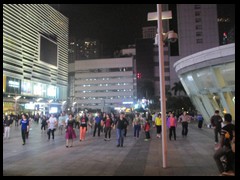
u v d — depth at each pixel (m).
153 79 138.88
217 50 25.86
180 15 130.62
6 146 15.56
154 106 103.62
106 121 18.88
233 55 24.75
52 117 19.53
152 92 134.25
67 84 164.00
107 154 12.26
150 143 16.70
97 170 8.88
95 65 152.00
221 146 7.85
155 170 8.74
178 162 10.05
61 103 135.00
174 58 129.62
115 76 148.62
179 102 89.75
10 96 99.88
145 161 10.40
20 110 100.31
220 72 26.62
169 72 130.88
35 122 49.00
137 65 141.62
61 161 10.55
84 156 11.73
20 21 113.88
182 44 129.25
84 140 18.69
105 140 18.47
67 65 165.50
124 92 146.62
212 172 8.35
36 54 126.56
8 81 101.94
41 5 136.00
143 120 23.59
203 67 27.80
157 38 9.75
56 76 147.50
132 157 11.38
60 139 19.70
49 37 143.25
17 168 9.30
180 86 108.94
